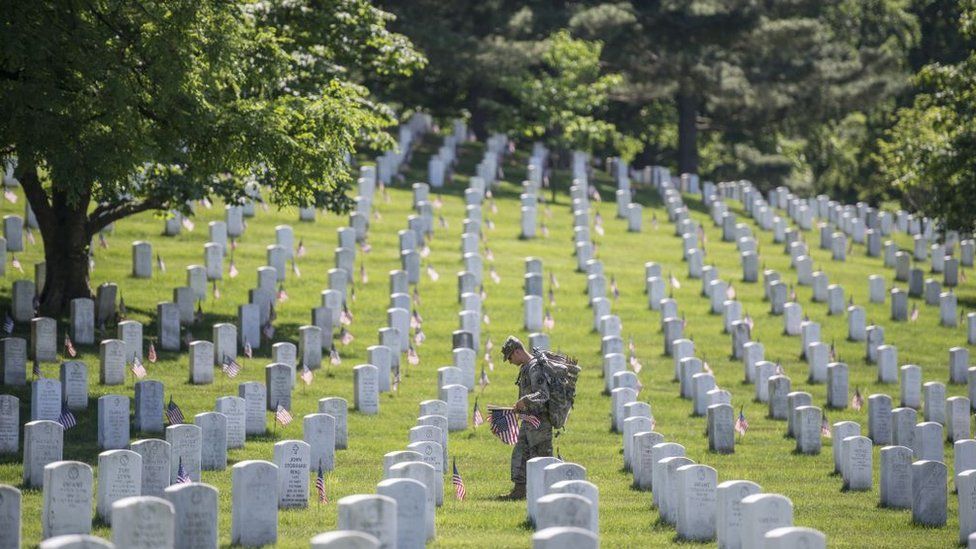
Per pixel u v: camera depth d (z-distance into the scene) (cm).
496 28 18800
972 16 13138
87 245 10112
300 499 5603
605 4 19150
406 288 11631
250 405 7538
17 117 7275
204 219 13762
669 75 18988
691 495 5134
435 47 17438
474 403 8856
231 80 8312
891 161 18038
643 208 17388
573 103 18238
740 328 10725
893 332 12250
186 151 9012
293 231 13762
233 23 7894
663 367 10406
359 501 4228
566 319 11675
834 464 7250
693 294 12988
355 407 8400
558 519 4338
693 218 16912
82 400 7769
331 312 10100
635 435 6512
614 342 10156
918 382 9556
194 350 8731
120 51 7681
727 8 18725
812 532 4000
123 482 5119
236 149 8125
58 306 9938
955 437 8375
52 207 9981
